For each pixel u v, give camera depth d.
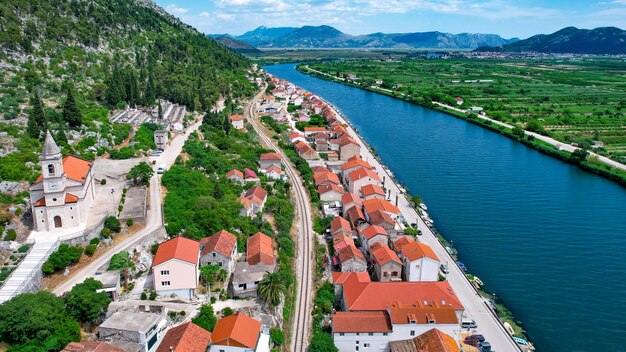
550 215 191.88
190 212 140.62
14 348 84.62
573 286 142.62
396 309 109.81
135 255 120.69
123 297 107.19
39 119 169.00
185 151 199.62
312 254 150.62
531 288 141.25
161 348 91.44
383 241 149.12
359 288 120.31
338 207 183.50
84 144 174.88
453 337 108.88
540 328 124.50
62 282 107.31
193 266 110.25
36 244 113.62
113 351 84.12
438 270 134.00
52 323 88.94
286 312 119.44
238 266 121.81
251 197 166.62
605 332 123.38
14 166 139.12
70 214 121.38
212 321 102.00
